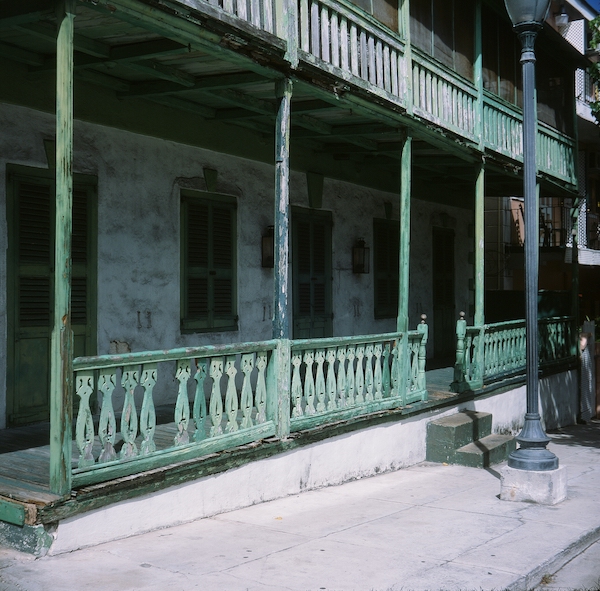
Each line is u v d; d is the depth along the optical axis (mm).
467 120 11719
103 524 5828
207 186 10109
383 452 9531
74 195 8375
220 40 6707
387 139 11547
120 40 7074
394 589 5250
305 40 7945
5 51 7309
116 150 8836
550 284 22375
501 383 12812
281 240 7555
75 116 8281
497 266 19047
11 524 5469
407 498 8188
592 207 23562
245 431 7180
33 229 7945
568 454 12805
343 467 8766
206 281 10133
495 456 10555
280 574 5461
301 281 11945
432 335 15656
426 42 10805
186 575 5301
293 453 7934
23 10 5551
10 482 5754
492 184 15352
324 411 8289
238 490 7199
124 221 8961
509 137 13289
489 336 12633
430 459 10469
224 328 10430
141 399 9312
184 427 6508
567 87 16109
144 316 9227
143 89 8578
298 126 10867
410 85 9883
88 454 5656
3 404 7695
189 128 9781
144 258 9219
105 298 8750
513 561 6008
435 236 15812
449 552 6191
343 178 12914
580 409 17391
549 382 15750
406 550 6203
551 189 15648
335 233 12789
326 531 6664
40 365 8070
